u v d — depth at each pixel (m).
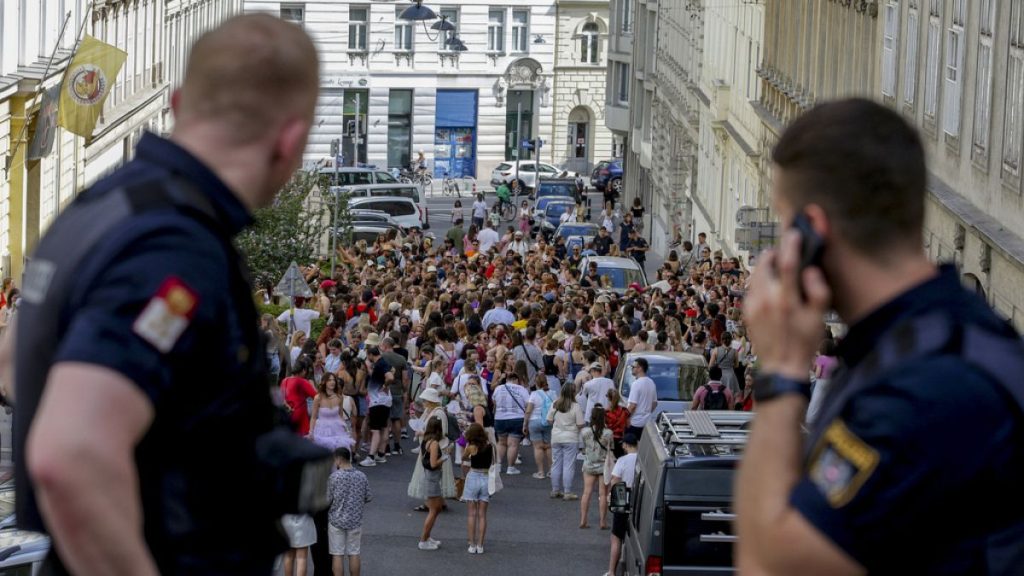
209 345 6.08
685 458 30.12
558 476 53.03
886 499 5.72
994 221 50.34
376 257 97.12
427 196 181.38
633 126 169.25
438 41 187.25
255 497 6.41
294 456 6.48
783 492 6.10
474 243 116.06
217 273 6.11
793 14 92.38
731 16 115.94
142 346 5.84
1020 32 47.59
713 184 121.00
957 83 56.97
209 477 6.25
